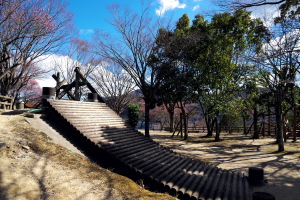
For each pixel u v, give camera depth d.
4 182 3.46
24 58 12.91
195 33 15.43
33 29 10.25
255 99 16.62
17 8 9.47
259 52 11.31
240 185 6.05
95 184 4.17
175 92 16.47
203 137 19.77
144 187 5.07
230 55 14.16
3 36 9.86
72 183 4.00
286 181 6.95
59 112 6.97
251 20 14.66
